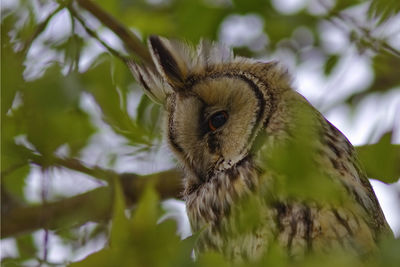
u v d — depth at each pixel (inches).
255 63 431.2
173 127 453.4
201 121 441.4
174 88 455.8
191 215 429.4
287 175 322.7
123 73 420.8
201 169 439.8
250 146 411.8
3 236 520.1
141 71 468.1
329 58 459.2
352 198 382.9
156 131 455.8
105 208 470.0
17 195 523.5
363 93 429.7
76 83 358.3
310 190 320.8
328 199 335.9
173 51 464.1
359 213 379.6
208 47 457.7
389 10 437.1
